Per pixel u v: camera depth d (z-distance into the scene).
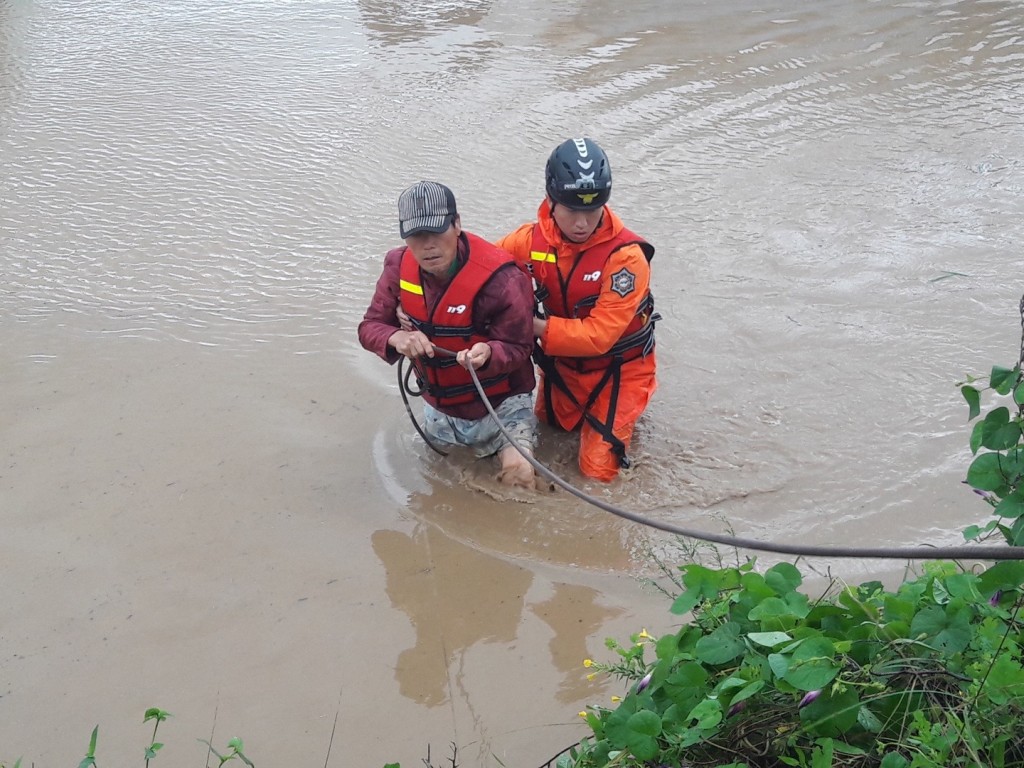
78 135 8.48
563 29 10.64
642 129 8.41
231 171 7.85
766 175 7.67
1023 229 6.86
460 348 4.49
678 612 2.85
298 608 4.00
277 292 6.33
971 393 3.06
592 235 4.51
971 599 2.72
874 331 5.81
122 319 6.06
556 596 4.06
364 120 8.65
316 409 5.26
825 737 2.55
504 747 3.36
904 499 4.53
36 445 4.96
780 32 10.52
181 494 4.64
